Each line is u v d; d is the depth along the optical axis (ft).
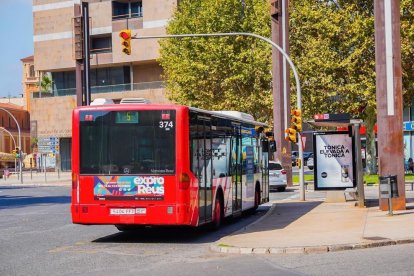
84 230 61.98
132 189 51.21
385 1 66.59
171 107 51.24
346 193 94.53
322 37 152.05
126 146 51.67
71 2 268.21
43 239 54.85
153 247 48.85
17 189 167.63
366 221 57.41
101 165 51.83
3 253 46.21
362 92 147.43
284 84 127.85
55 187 175.63
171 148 51.01
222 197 60.85
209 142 56.95
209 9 177.06
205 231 59.41
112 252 46.19
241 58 173.27
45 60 272.10
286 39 128.57
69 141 275.80
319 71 151.12
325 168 83.35
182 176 50.70
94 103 55.06
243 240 48.85
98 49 263.29
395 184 61.05
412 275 32.94
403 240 45.06
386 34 66.69
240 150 68.44
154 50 250.98
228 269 37.45
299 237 49.16
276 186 120.67
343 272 34.81
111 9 258.16
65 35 269.03
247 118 73.41
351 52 151.64
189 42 179.01
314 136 83.35
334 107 153.89
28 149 421.18
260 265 38.52
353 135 81.25
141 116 51.57
